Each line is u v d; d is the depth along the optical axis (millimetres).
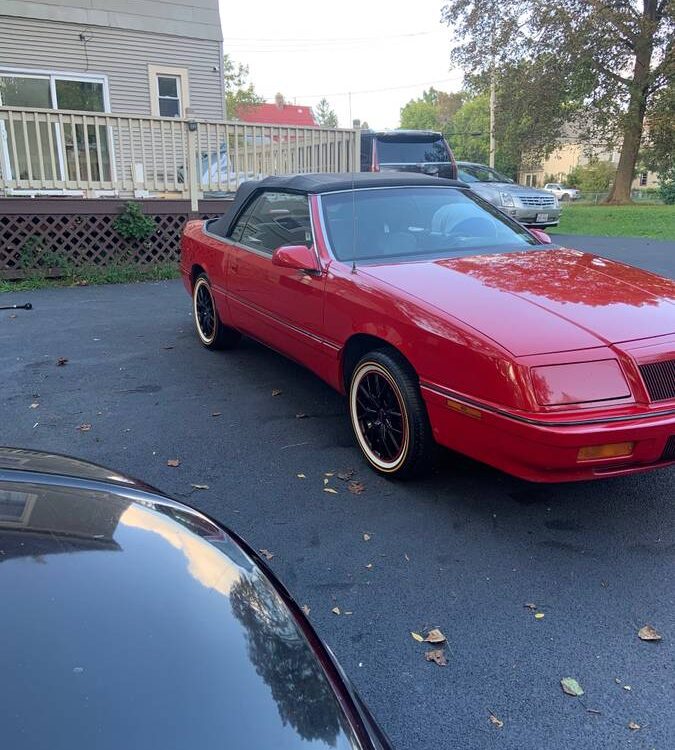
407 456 3551
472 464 3945
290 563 3004
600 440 2775
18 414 4801
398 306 3490
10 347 6570
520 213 15625
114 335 7023
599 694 2250
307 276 4273
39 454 2289
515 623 2600
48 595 1486
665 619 2611
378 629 2578
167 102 14672
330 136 11391
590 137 30844
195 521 1993
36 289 9531
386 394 3699
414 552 3074
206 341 6426
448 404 3197
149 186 10453
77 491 1964
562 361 2889
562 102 29062
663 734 2092
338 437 4391
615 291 3500
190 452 4176
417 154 13547
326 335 4117
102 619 1448
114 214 10211
